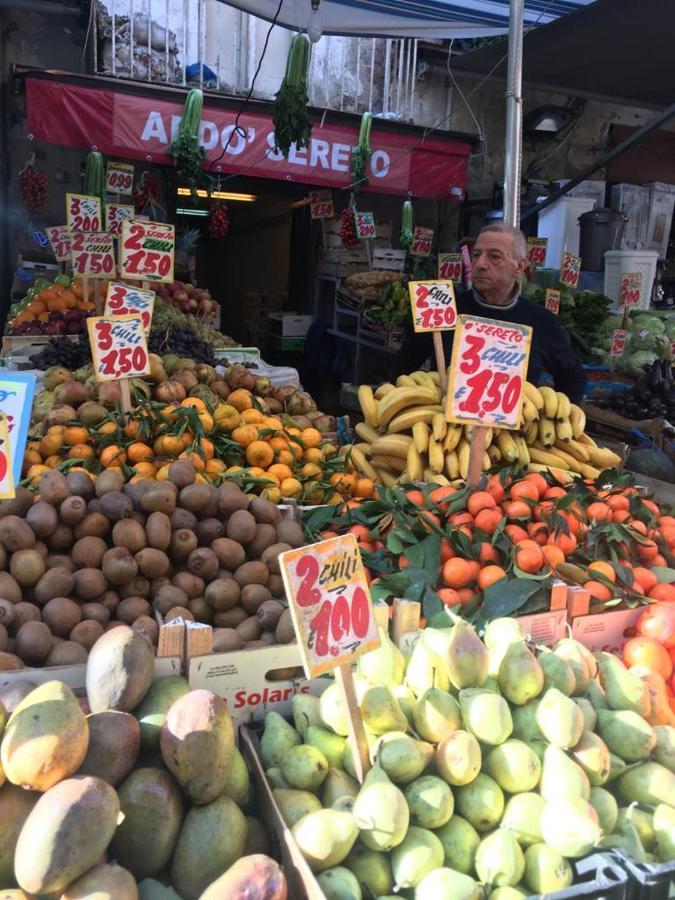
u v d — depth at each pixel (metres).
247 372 4.59
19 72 6.49
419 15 6.47
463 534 2.58
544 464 3.52
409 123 7.93
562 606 2.38
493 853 1.54
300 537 2.71
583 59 6.91
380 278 8.58
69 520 2.40
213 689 1.99
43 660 2.07
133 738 1.51
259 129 7.32
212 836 1.45
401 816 1.52
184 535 2.50
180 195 10.32
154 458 3.32
